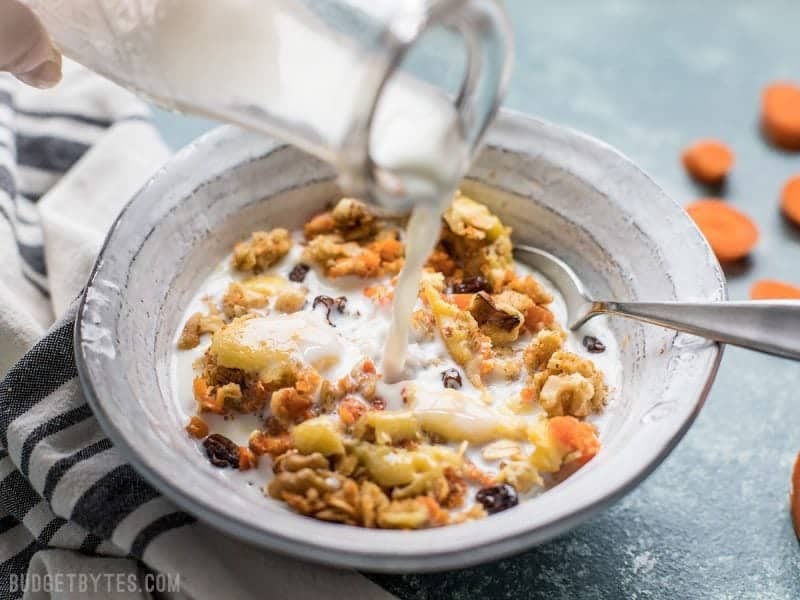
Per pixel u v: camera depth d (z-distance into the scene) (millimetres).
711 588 414
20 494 422
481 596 409
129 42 383
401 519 377
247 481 399
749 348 395
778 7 639
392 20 337
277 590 398
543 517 356
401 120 362
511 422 408
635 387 418
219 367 417
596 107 587
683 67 610
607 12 638
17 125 531
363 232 469
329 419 404
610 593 411
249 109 378
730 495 438
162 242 436
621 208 449
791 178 556
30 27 389
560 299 459
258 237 463
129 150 519
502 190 472
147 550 396
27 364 426
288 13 355
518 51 615
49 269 474
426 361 429
